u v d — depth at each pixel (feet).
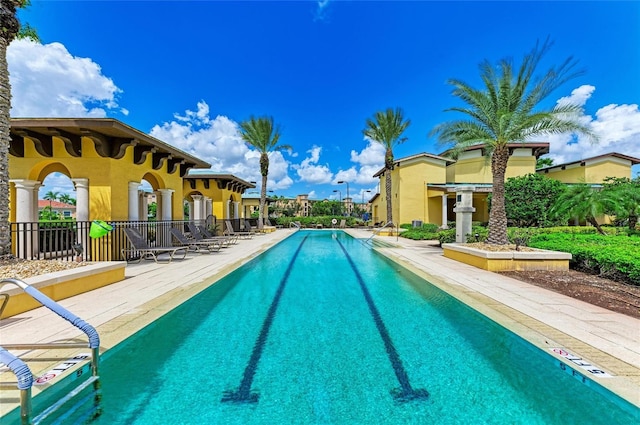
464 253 30.07
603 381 8.48
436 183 82.64
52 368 9.25
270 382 9.20
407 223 82.99
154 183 41.91
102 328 12.41
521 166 77.92
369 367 10.08
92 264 20.16
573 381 9.04
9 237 18.01
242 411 7.87
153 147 33.60
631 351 10.39
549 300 16.84
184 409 7.93
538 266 25.48
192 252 39.19
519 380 9.27
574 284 20.68
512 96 29.66
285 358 10.69
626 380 8.53
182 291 18.61
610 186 47.32
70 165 28.58
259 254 37.50
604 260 22.17
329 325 13.87
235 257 34.50
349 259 34.22
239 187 81.41
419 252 39.70
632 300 16.74
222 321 14.28
